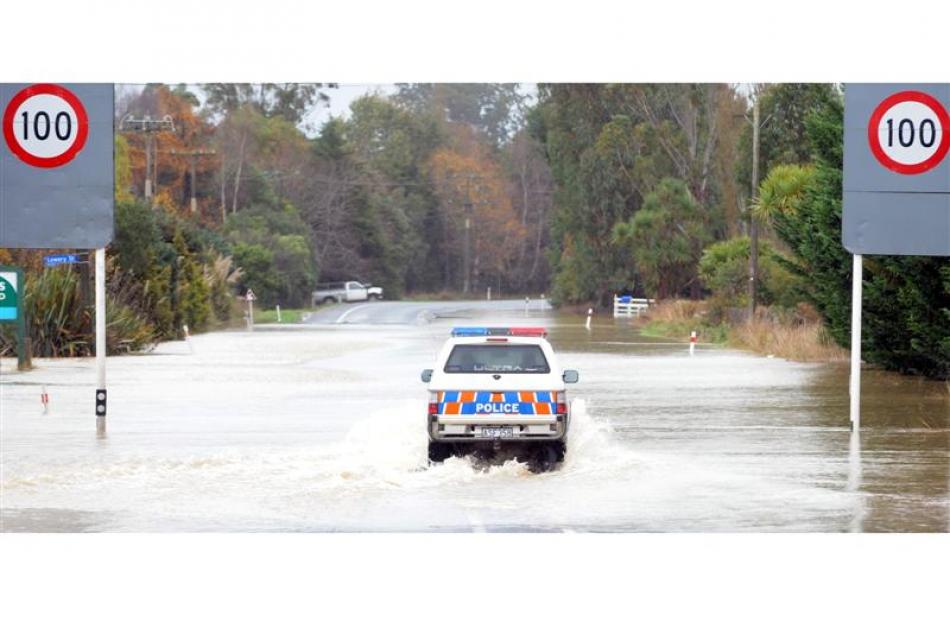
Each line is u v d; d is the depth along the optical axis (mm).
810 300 86625
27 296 88562
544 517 30969
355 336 124875
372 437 44156
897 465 38844
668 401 58000
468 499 33250
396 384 67875
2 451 41844
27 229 46094
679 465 38781
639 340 113125
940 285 60188
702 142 173750
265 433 46406
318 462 39281
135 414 53094
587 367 79750
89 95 45969
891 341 67875
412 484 35500
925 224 44875
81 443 43844
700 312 128750
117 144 181125
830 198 69062
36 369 78625
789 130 134000
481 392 37438
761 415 52250
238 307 164250
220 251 194250
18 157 45969
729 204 168125
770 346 93500
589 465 38719
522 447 38750
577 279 194000
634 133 181750
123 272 111312
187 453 41250
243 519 30703
